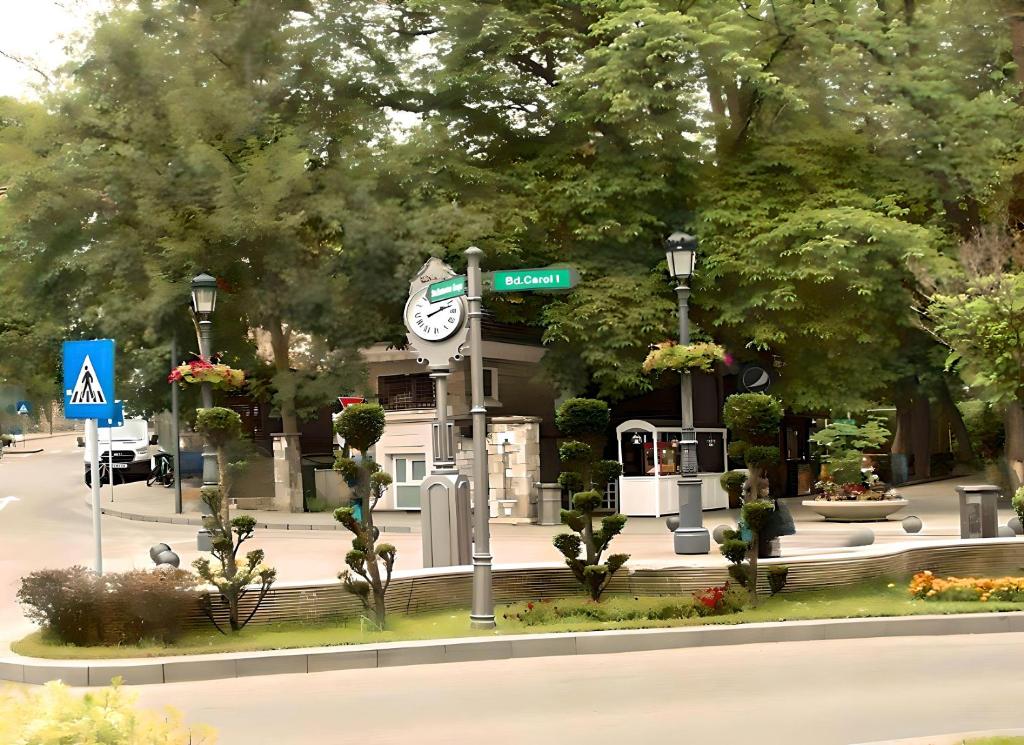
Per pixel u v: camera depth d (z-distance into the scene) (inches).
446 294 613.6
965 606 592.7
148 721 197.2
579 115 1386.6
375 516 1433.3
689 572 633.0
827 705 389.1
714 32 1370.6
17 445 3152.1
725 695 411.5
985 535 762.8
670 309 1403.8
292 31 1423.5
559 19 1489.9
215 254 1401.3
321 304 1401.3
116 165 1375.5
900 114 1395.2
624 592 640.4
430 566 711.7
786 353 1459.2
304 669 491.8
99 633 531.5
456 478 717.3
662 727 361.1
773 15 1429.6
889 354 1464.1
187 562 897.5
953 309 1100.5
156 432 2078.0
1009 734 312.3
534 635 529.7
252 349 1515.7
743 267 1362.0
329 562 894.4
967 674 442.3
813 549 840.3
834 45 1403.8
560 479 615.8
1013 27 1434.5
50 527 1258.0
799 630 544.1
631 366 1366.9
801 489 1723.7
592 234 1391.5
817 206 1382.9
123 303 1385.3
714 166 1467.8
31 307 1523.1
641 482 1385.3
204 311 1003.9
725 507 1489.9
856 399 1422.2
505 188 1419.8
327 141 1422.2
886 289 1371.8
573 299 1384.1
